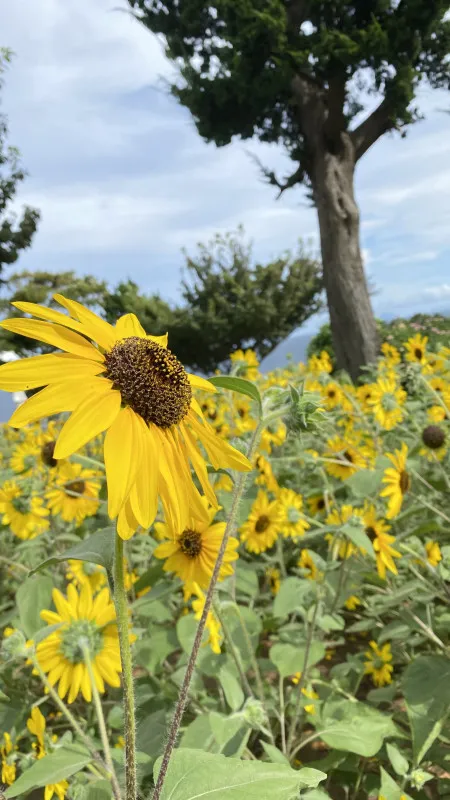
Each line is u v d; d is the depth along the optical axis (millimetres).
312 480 1618
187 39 6336
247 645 854
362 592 1251
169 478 483
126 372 506
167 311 9445
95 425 450
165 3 6195
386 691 947
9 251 8094
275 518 1157
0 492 1136
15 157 7996
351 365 5699
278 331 9789
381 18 5426
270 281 9516
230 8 5375
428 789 857
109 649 752
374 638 1197
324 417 591
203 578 848
